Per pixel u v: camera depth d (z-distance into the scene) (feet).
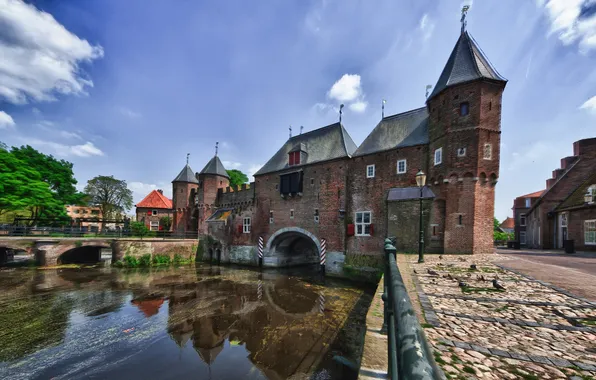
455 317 15.83
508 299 19.42
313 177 75.46
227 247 95.50
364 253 63.77
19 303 45.29
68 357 27.96
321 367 26.05
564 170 83.61
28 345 30.35
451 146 51.16
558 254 53.16
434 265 34.73
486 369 10.00
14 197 82.99
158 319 38.27
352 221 67.41
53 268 77.71
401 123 66.85
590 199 60.75
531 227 100.48
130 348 29.94
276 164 88.99
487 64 52.95
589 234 60.80
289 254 89.25
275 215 83.92
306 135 87.81
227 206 105.81
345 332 33.73
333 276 67.36
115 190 151.94
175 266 87.10
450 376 9.45
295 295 50.96
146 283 60.95
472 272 29.60
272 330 34.50
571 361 10.69
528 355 11.18
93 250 101.24
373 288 56.59
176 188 127.13
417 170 58.29
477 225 48.49
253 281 63.46
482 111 49.34
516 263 36.70
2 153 87.86
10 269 76.69
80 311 41.34
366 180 66.08
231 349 29.63
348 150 72.23
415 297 19.99
